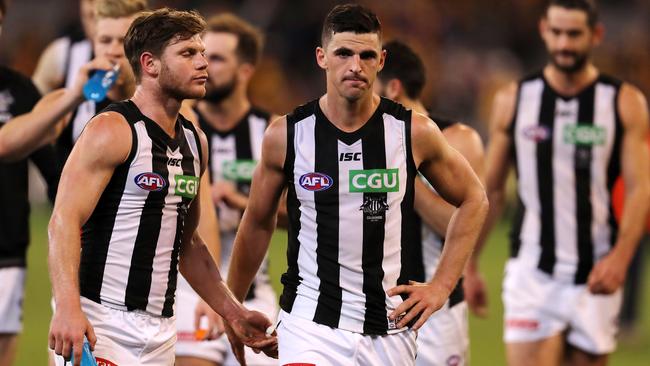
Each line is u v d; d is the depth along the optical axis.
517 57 61.03
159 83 12.08
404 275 12.59
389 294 12.23
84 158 11.71
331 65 11.89
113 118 11.91
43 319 28.95
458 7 61.38
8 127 14.52
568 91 18.73
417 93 15.70
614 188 18.77
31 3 58.53
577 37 18.25
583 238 18.55
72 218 11.55
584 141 18.61
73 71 17.94
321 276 12.43
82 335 11.23
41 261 38.19
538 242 18.70
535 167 18.86
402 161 12.34
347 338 12.41
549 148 18.73
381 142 12.31
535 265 18.70
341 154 12.28
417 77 15.63
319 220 12.37
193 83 12.08
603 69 56.97
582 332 18.41
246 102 18.08
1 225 16.77
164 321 12.63
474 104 58.34
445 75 58.75
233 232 17.19
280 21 59.09
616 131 18.56
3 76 16.84
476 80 59.00
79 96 14.09
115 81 13.96
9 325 17.02
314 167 12.31
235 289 13.63
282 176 12.65
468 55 59.78
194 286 13.23
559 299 18.52
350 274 12.39
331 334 12.41
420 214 15.22
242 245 13.28
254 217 13.04
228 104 17.83
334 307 12.41
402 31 59.09
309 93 58.25
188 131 12.63
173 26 11.99
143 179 12.02
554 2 18.39
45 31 57.81
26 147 14.48
